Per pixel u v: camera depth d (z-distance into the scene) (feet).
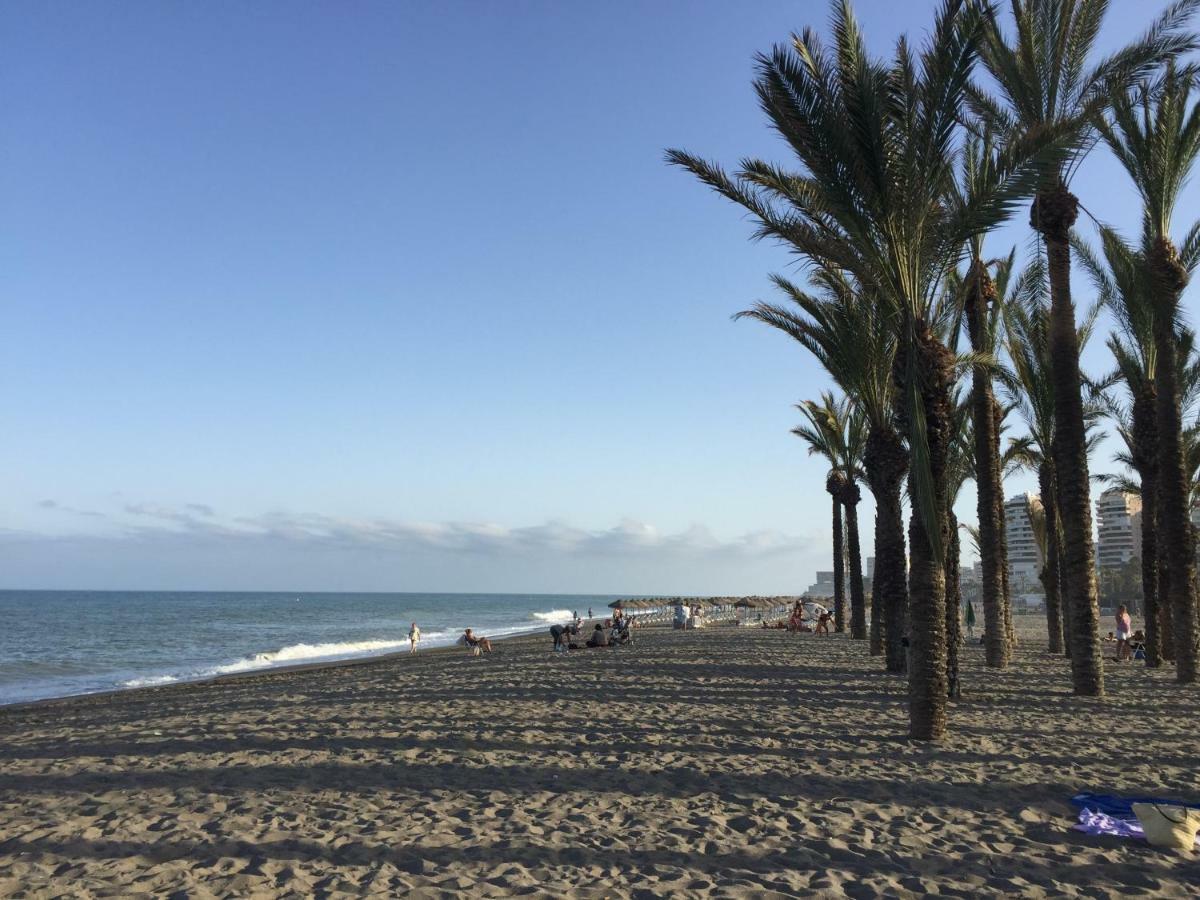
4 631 197.26
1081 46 45.75
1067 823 21.93
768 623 173.17
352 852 20.02
